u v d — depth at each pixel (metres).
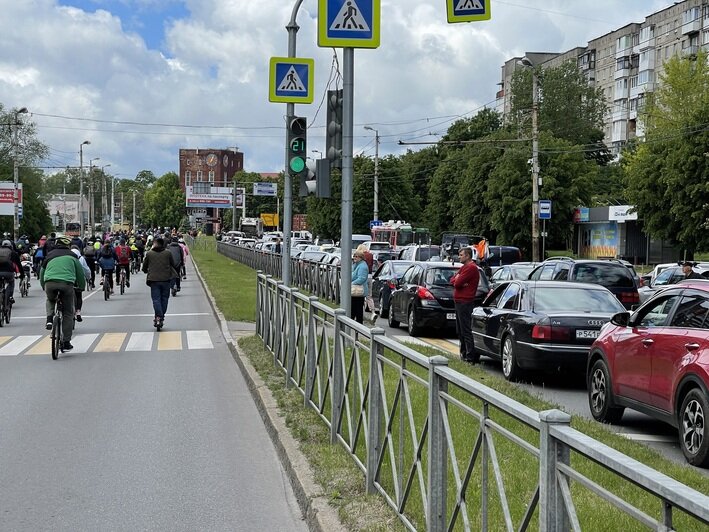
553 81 86.31
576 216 63.38
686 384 7.27
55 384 10.93
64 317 13.79
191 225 135.62
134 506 5.89
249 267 49.00
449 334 18.17
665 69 63.78
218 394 10.25
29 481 6.50
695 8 85.19
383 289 22.17
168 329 17.95
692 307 7.68
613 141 100.31
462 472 3.83
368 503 5.33
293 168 13.58
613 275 20.42
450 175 76.38
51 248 13.85
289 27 15.14
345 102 10.86
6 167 84.94
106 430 8.25
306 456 6.66
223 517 5.67
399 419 5.02
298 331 9.38
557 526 2.78
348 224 11.10
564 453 2.79
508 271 24.67
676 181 43.03
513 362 11.65
